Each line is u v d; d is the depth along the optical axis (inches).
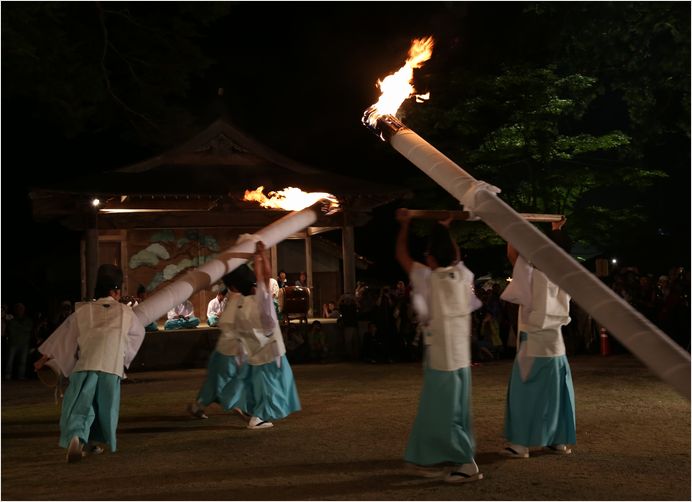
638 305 690.8
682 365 163.2
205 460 301.0
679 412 380.5
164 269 844.0
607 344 683.4
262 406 366.3
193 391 535.2
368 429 356.2
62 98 795.4
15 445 348.2
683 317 668.7
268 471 279.1
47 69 741.3
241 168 834.8
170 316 787.4
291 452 311.0
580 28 843.4
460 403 254.7
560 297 289.1
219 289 874.1
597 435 327.0
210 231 857.5
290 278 903.1
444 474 261.3
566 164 1013.8
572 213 902.4
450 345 252.4
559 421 290.4
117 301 317.4
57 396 327.3
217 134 828.0
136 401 487.8
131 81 888.9
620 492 238.1
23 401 515.2
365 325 768.9
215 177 801.6
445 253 257.0
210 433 360.8
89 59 862.5
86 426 300.5
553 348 288.7
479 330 683.4
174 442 340.2
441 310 252.4
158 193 752.3
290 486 256.2
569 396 291.9
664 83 810.2
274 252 894.4
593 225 885.2
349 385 532.4
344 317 756.6
